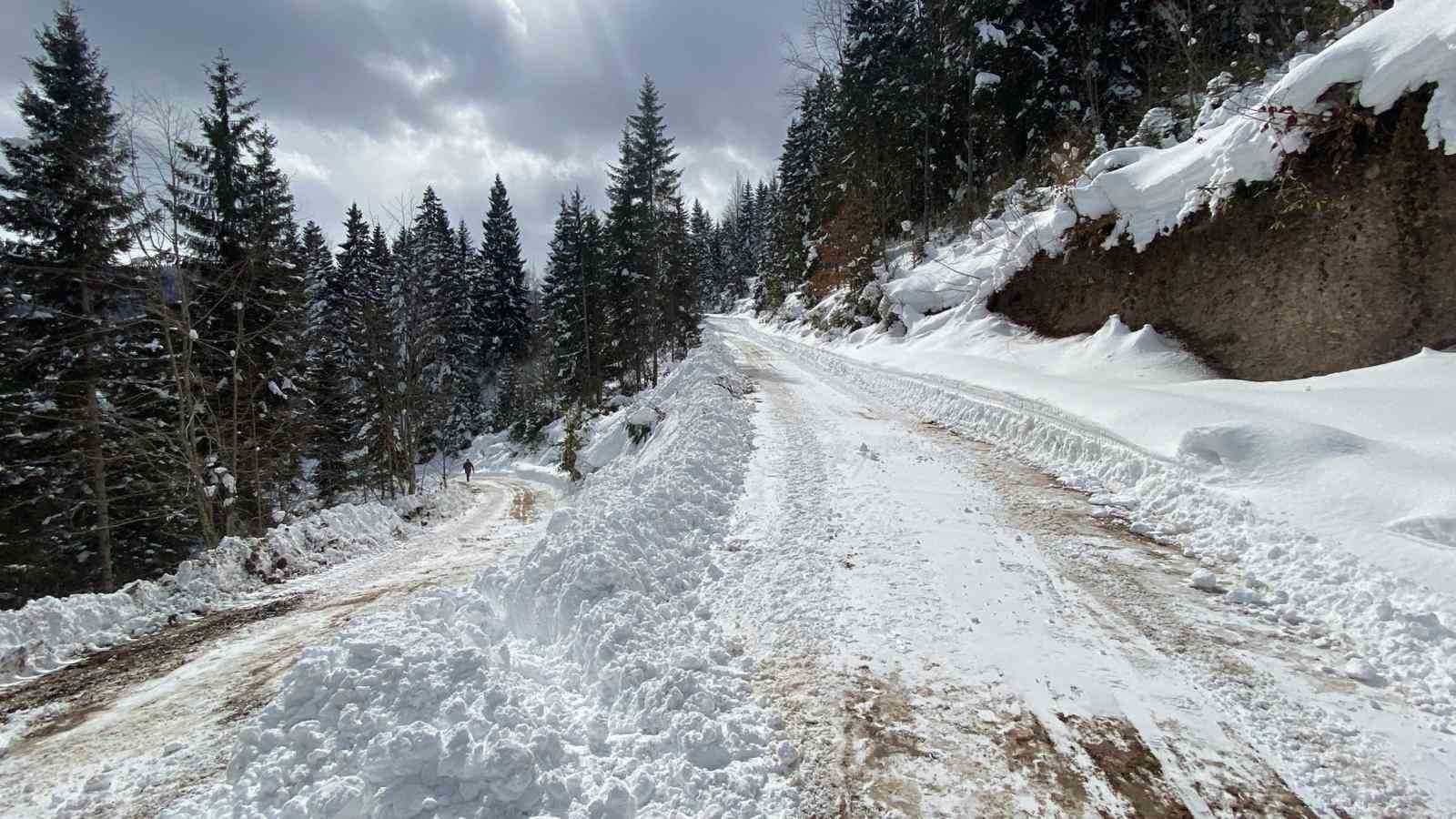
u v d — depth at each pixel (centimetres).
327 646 442
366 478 3086
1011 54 2552
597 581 524
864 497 763
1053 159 2039
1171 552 576
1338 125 886
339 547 1219
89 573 1655
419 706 371
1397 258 814
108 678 582
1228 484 641
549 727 354
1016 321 1658
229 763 379
